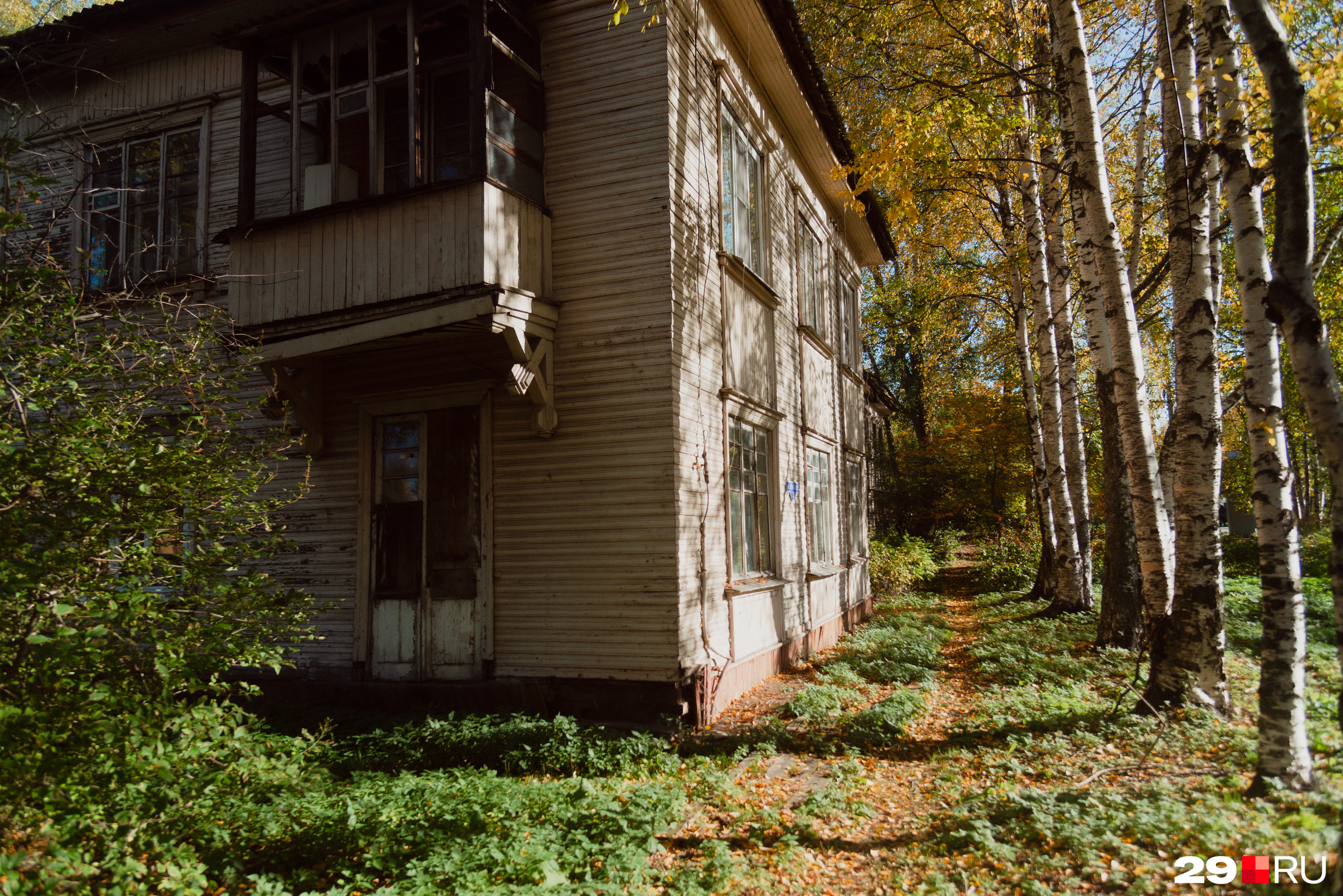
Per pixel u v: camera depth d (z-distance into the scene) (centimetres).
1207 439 653
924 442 3134
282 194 923
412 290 696
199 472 441
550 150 793
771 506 1042
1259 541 498
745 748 661
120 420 438
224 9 897
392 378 830
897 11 1203
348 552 839
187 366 486
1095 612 1316
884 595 1948
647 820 470
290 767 503
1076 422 1376
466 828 450
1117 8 1121
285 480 871
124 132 1016
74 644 334
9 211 524
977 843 429
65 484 378
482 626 770
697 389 786
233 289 774
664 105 756
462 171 799
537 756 622
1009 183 1350
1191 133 666
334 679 819
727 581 832
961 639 1259
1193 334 661
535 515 763
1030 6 1104
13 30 1102
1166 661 658
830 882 418
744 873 420
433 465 814
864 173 956
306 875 404
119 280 984
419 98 810
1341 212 800
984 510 2416
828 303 1455
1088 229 972
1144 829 406
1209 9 572
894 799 552
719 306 868
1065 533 1376
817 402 1313
